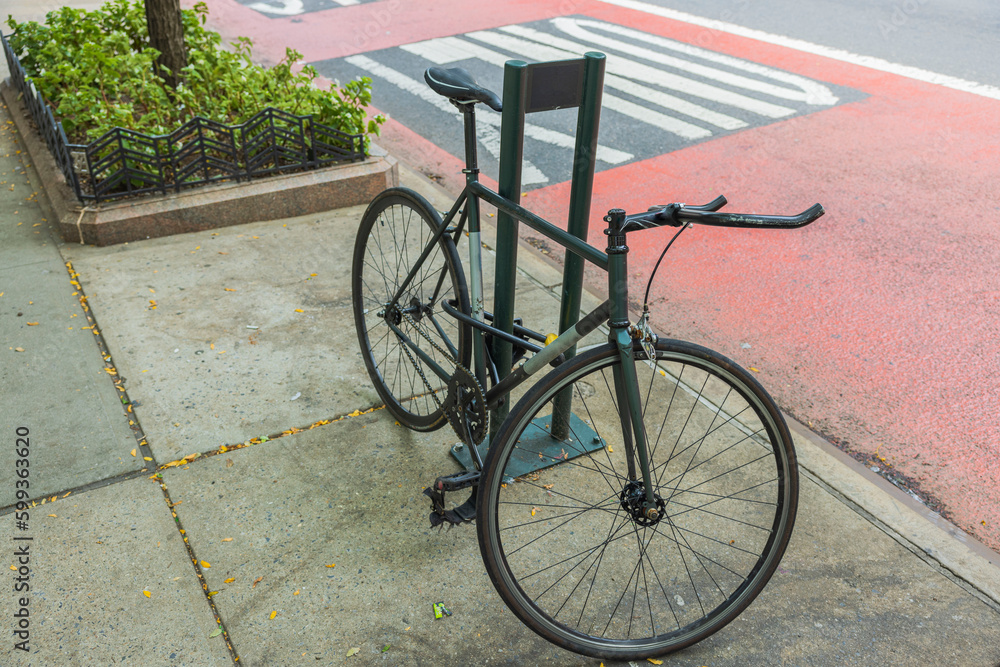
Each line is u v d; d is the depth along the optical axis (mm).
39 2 9773
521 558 2475
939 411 3285
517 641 2201
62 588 2297
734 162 5879
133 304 3787
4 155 5504
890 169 5730
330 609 2273
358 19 10281
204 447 2883
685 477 2818
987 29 9430
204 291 3932
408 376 3283
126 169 4406
